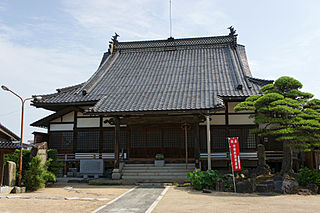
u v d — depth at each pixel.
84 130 22.88
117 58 29.31
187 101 19.00
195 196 13.16
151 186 16.89
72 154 22.31
